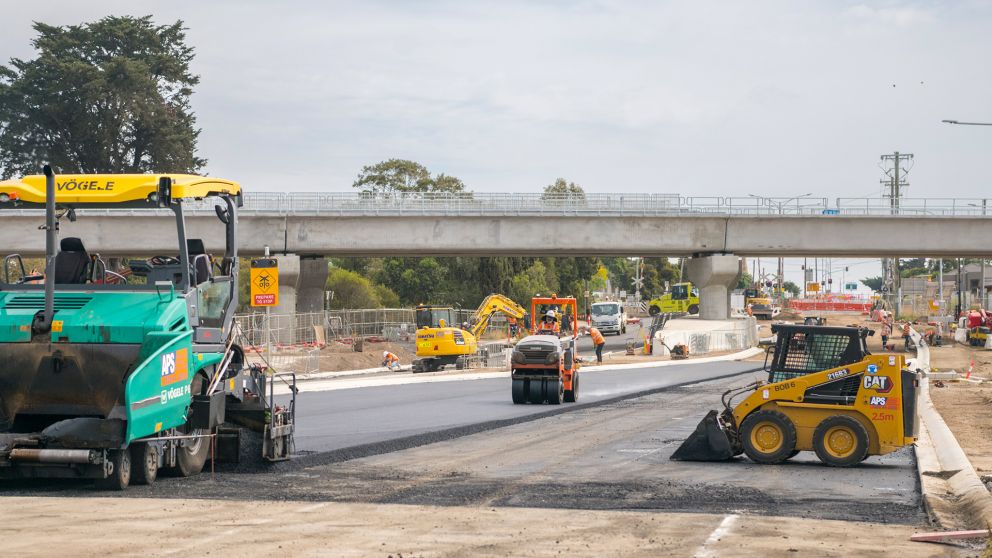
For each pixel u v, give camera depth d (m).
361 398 30.97
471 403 29.17
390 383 38.69
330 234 66.94
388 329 75.38
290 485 13.23
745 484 14.14
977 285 141.62
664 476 14.85
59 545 8.90
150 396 12.20
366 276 104.31
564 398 29.86
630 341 77.12
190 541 9.18
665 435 20.95
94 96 87.06
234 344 14.98
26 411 12.62
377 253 70.06
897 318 111.12
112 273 13.96
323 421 23.31
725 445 16.61
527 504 11.87
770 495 13.04
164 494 12.16
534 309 36.94
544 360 28.56
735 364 54.19
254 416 14.96
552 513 11.17
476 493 12.73
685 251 71.38
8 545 8.88
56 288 13.04
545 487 13.39
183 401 13.03
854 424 16.19
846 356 16.80
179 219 13.40
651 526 10.43
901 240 69.19
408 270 99.44
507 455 17.34
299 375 44.56
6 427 12.73
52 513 10.62
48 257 12.51
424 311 52.38
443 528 10.11
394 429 21.31
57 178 13.36
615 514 11.17
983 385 38.72
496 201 67.88
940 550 9.44
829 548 9.42
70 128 89.69
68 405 12.59
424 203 67.44
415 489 13.03
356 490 12.84
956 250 68.94
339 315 73.69
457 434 20.78
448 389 35.44
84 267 13.66
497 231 67.94
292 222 66.50
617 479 14.40
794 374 17.00
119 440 11.94
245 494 12.30
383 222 67.19
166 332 12.56
